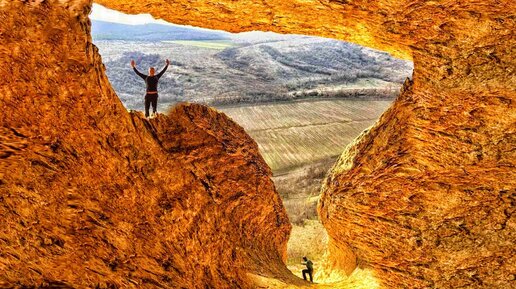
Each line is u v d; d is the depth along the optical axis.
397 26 7.66
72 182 6.24
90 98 6.20
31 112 5.74
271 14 8.38
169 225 7.50
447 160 8.02
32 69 5.60
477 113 7.46
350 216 9.78
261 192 12.11
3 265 5.94
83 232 6.34
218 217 9.38
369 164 9.50
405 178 8.66
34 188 5.97
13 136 5.70
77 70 5.93
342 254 13.45
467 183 8.06
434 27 7.32
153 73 8.99
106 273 6.51
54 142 6.03
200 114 10.16
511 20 6.76
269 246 12.59
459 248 8.19
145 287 6.84
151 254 7.05
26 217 5.97
